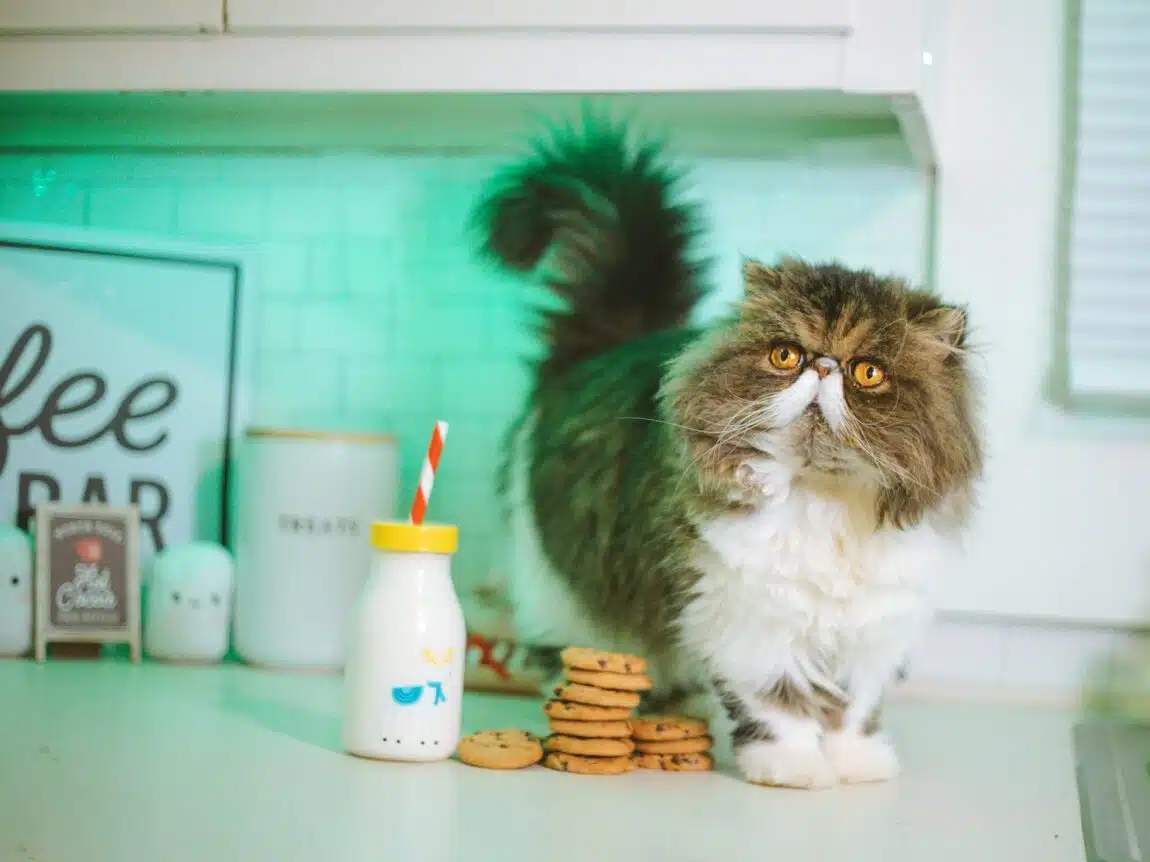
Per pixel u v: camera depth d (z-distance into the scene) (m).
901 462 1.08
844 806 1.05
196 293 1.70
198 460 1.69
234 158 1.74
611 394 1.38
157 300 1.69
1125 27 1.58
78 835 0.87
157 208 1.74
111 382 1.67
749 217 1.64
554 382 1.52
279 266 1.74
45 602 1.54
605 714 1.13
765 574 1.10
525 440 1.51
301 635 1.55
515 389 1.71
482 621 1.50
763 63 1.32
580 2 1.33
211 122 1.70
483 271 1.71
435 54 1.36
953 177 1.60
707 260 1.61
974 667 1.61
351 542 1.56
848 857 0.89
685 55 1.33
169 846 0.85
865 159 1.63
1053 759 1.28
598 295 1.59
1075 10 1.59
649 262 1.60
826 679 1.16
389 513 1.59
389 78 1.37
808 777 1.10
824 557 1.10
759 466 1.10
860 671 1.17
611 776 1.12
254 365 1.73
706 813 1.00
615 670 1.14
